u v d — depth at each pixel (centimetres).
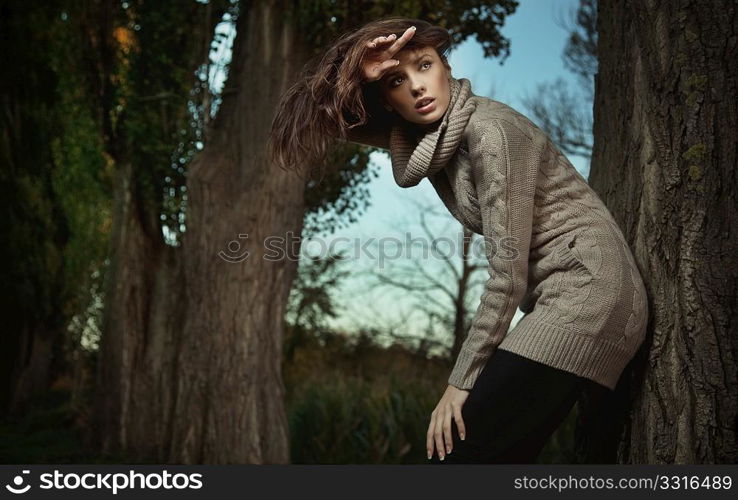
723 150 149
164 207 559
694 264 149
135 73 564
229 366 465
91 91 588
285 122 167
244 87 493
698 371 147
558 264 145
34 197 744
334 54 157
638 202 162
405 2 446
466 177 156
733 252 146
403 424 522
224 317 469
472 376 146
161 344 550
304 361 888
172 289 556
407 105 153
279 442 470
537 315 144
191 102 517
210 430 462
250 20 500
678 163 154
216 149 502
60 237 787
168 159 551
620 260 145
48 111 757
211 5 508
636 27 168
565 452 414
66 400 771
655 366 154
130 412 544
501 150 141
